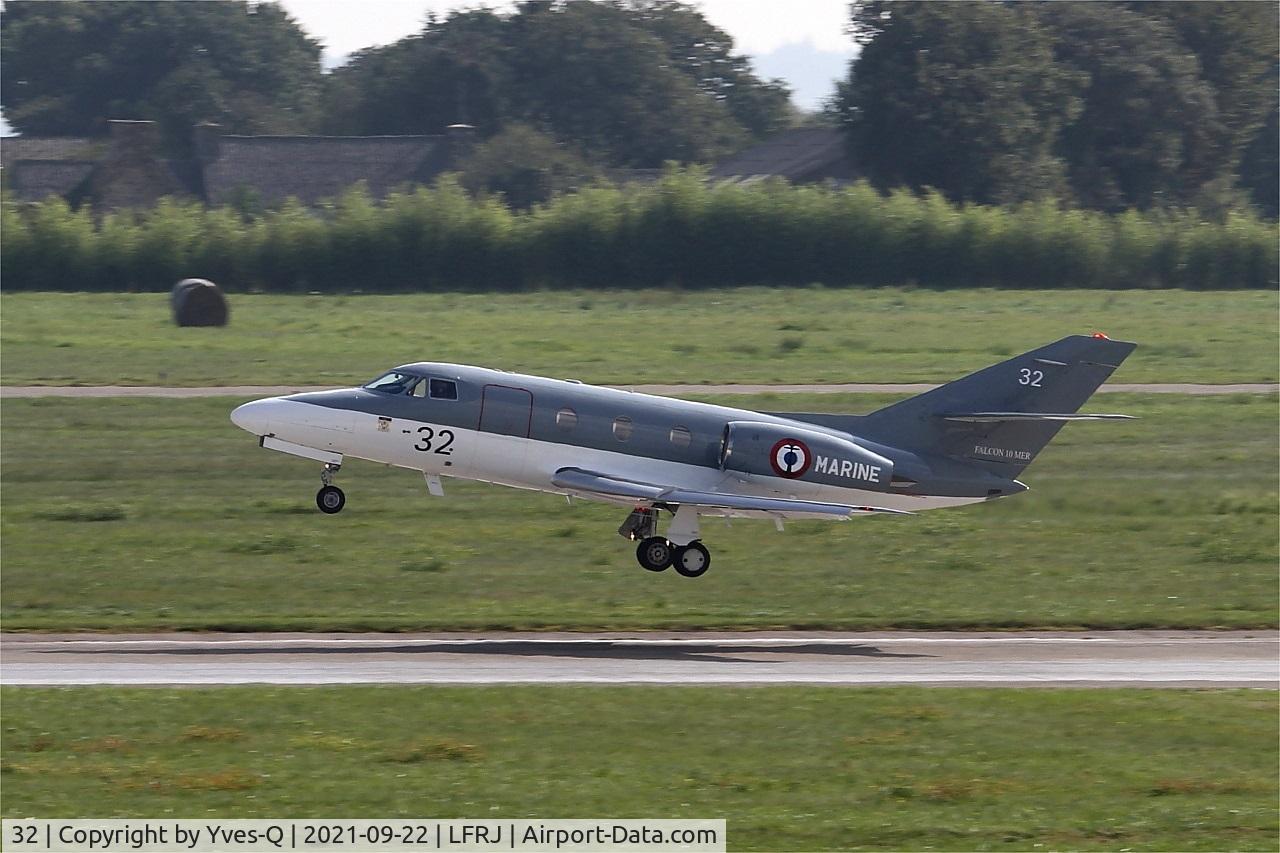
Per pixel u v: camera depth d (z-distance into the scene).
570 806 57.28
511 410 96.94
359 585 109.25
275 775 60.72
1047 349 103.31
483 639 94.88
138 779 60.09
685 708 72.94
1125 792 60.31
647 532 101.38
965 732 69.06
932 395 104.00
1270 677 86.00
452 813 56.38
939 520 134.00
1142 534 130.62
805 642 96.00
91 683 78.12
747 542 125.81
